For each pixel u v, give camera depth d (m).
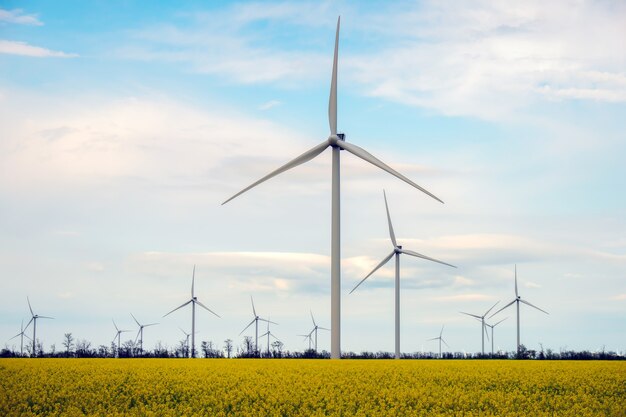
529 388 30.72
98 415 24.05
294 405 26.27
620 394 29.28
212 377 31.64
